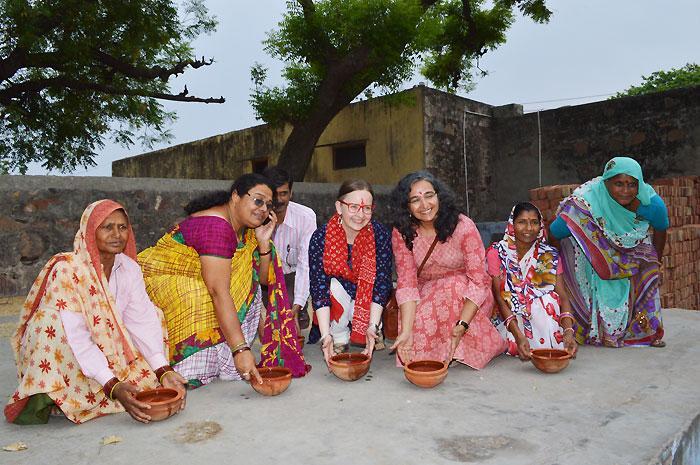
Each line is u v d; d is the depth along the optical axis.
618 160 3.42
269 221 3.17
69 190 6.08
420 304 3.24
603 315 3.61
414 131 12.44
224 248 2.71
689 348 3.56
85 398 2.43
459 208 3.23
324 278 3.42
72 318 2.38
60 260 2.46
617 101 11.90
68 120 11.56
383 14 9.61
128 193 6.45
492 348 3.19
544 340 3.36
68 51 9.24
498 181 13.84
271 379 2.68
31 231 5.87
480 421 2.32
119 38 10.30
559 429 2.22
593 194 3.55
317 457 1.99
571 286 3.68
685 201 7.32
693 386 2.76
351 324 3.49
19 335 2.54
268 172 3.80
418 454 2.00
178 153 18.69
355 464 1.93
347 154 13.78
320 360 3.50
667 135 11.26
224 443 2.14
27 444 2.18
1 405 2.67
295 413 2.46
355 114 13.41
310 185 8.23
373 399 2.65
